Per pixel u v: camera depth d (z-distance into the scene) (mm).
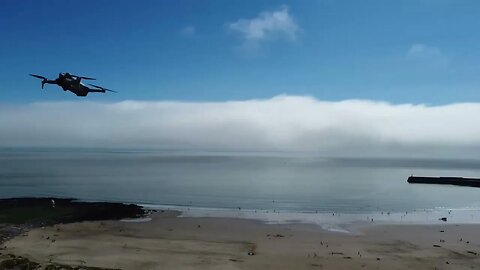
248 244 56406
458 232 65250
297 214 81750
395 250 54344
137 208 83000
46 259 47625
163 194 114438
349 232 65062
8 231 61156
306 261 48844
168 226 67438
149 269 45219
